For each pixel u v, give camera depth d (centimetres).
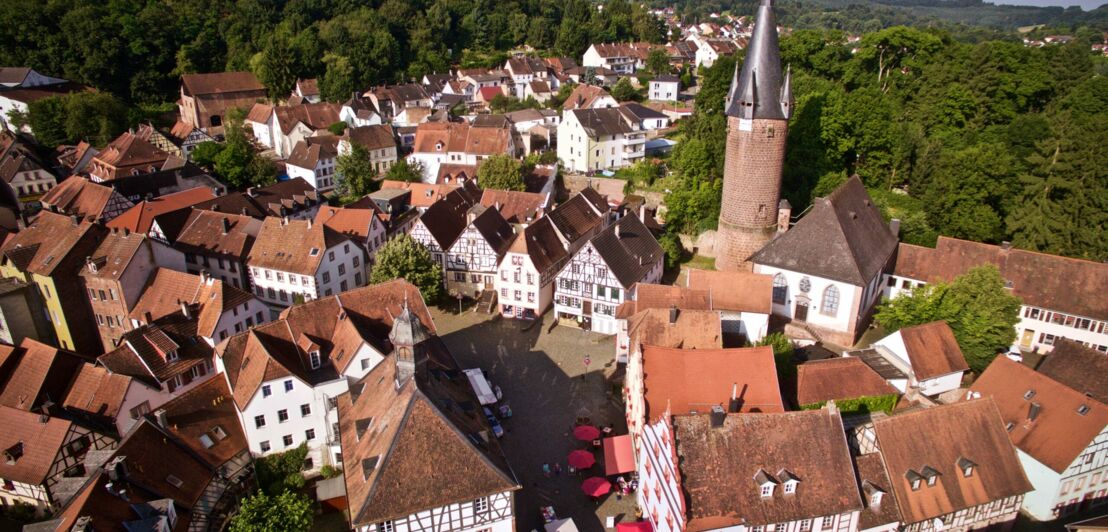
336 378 5312
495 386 6206
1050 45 10669
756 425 3997
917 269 7144
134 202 10044
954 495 4166
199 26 17362
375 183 12031
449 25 19775
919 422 4284
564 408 6006
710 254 8750
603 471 5212
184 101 15788
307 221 7888
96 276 6862
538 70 17838
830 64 11138
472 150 11881
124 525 3956
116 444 5219
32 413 5088
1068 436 4616
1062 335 6525
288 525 4097
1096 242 7138
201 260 8262
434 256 8244
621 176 11262
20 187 11069
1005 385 5084
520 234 7569
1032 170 8100
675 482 3881
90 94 13912
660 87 15875
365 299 5841
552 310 7881
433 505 3828
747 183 7338
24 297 7000
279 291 7894
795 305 6750
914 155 8881
